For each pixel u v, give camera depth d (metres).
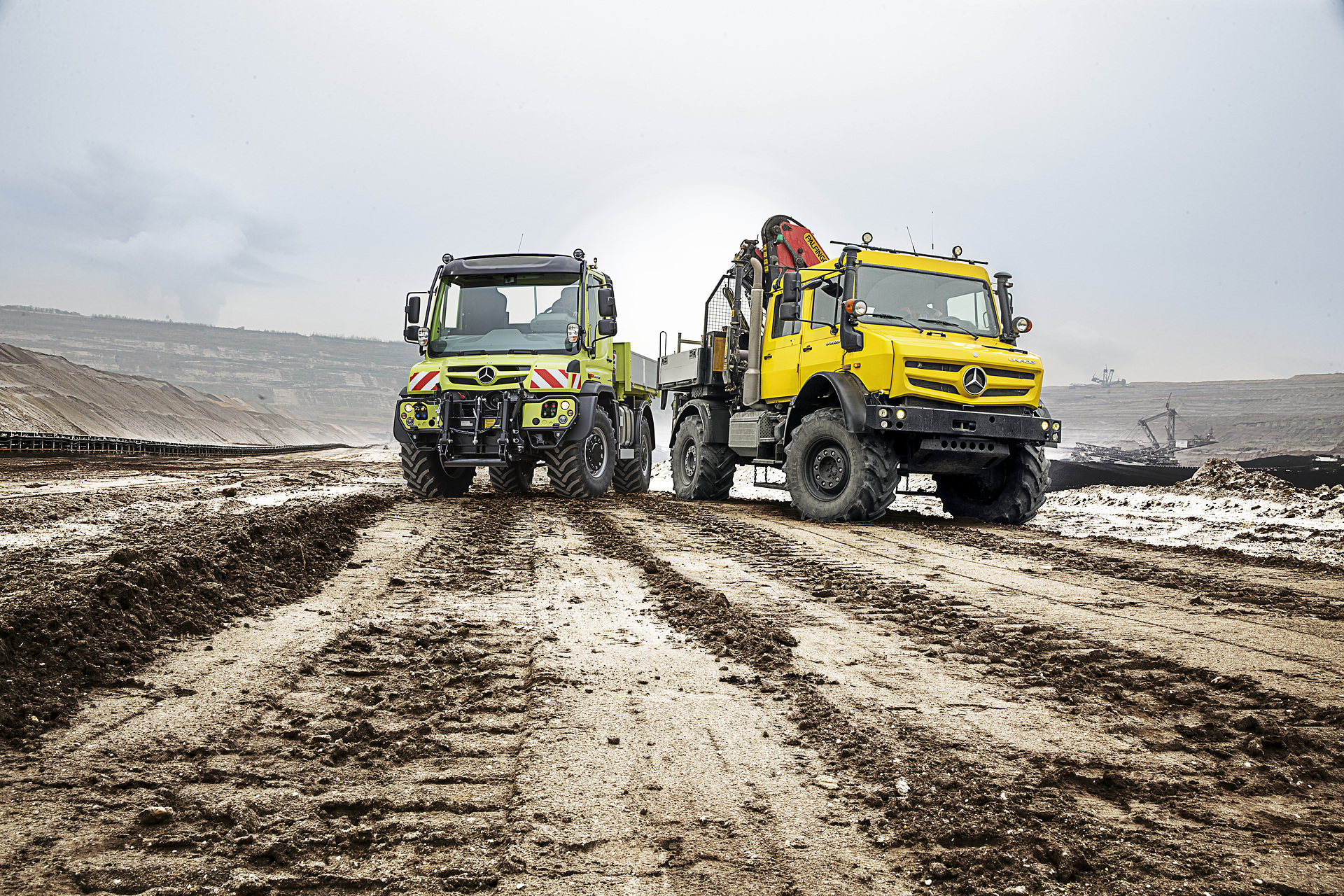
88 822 2.38
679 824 2.48
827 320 11.33
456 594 5.70
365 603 5.32
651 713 3.44
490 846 2.32
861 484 10.23
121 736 3.03
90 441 35.31
